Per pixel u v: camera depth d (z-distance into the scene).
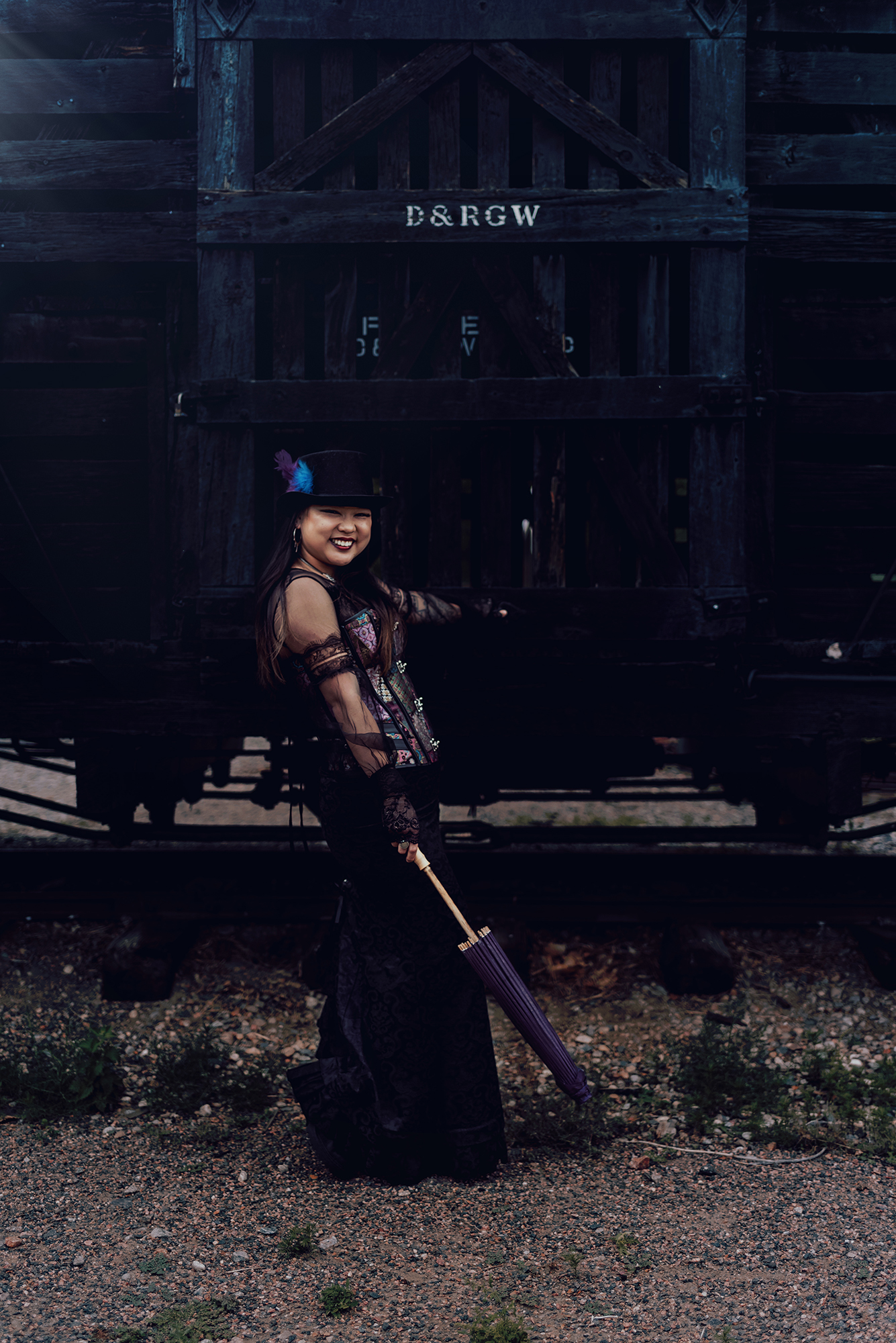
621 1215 2.44
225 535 3.29
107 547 3.54
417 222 3.19
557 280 3.24
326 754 2.51
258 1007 3.52
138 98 3.35
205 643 3.34
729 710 3.39
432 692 3.36
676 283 3.34
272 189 3.21
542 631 3.30
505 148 3.21
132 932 3.64
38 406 3.48
